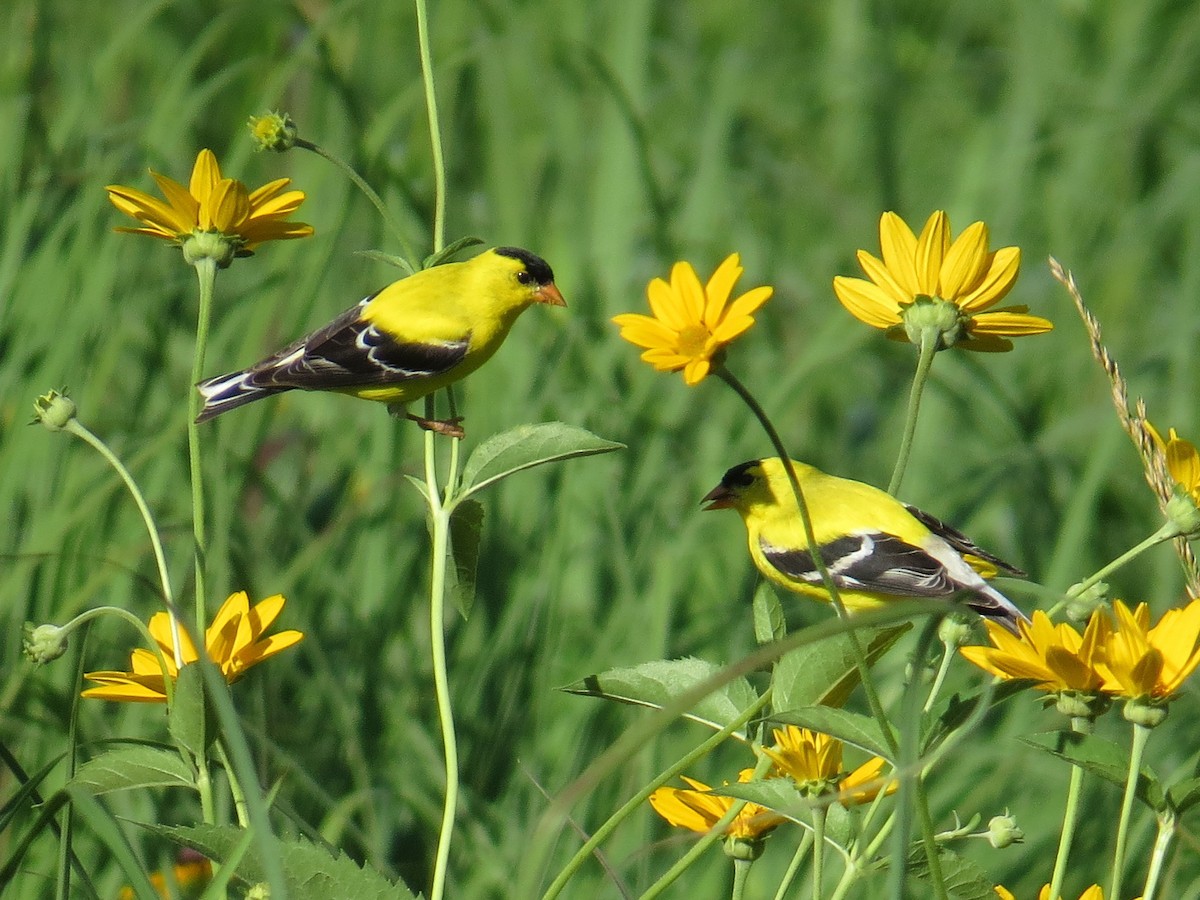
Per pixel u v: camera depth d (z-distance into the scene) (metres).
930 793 8.82
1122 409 5.18
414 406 11.29
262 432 10.63
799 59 19.11
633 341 4.57
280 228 5.87
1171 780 7.02
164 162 11.59
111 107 15.80
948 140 18.22
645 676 5.46
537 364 11.47
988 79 18.72
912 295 5.20
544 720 9.22
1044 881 7.95
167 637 5.71
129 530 9.66
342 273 12.25
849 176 17.14
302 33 14.45
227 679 5.45
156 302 11.17
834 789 4.96
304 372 7.80
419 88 11.83
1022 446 11.31
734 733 5.38
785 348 13.61
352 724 8.73
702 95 16.53
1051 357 14.02
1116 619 4.94
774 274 14.16
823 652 5.11
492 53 14.34
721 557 10.97
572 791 4.04
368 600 9.83
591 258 13.01
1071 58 17.84
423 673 9.62
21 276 10.55
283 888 4.30
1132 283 14.61
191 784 5.27
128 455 9.85
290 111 14.65
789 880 5.30
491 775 9.05
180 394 10.79
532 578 9.91
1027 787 8.80
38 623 8.85
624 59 15.73
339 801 8.48
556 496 10.56
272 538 10.34
